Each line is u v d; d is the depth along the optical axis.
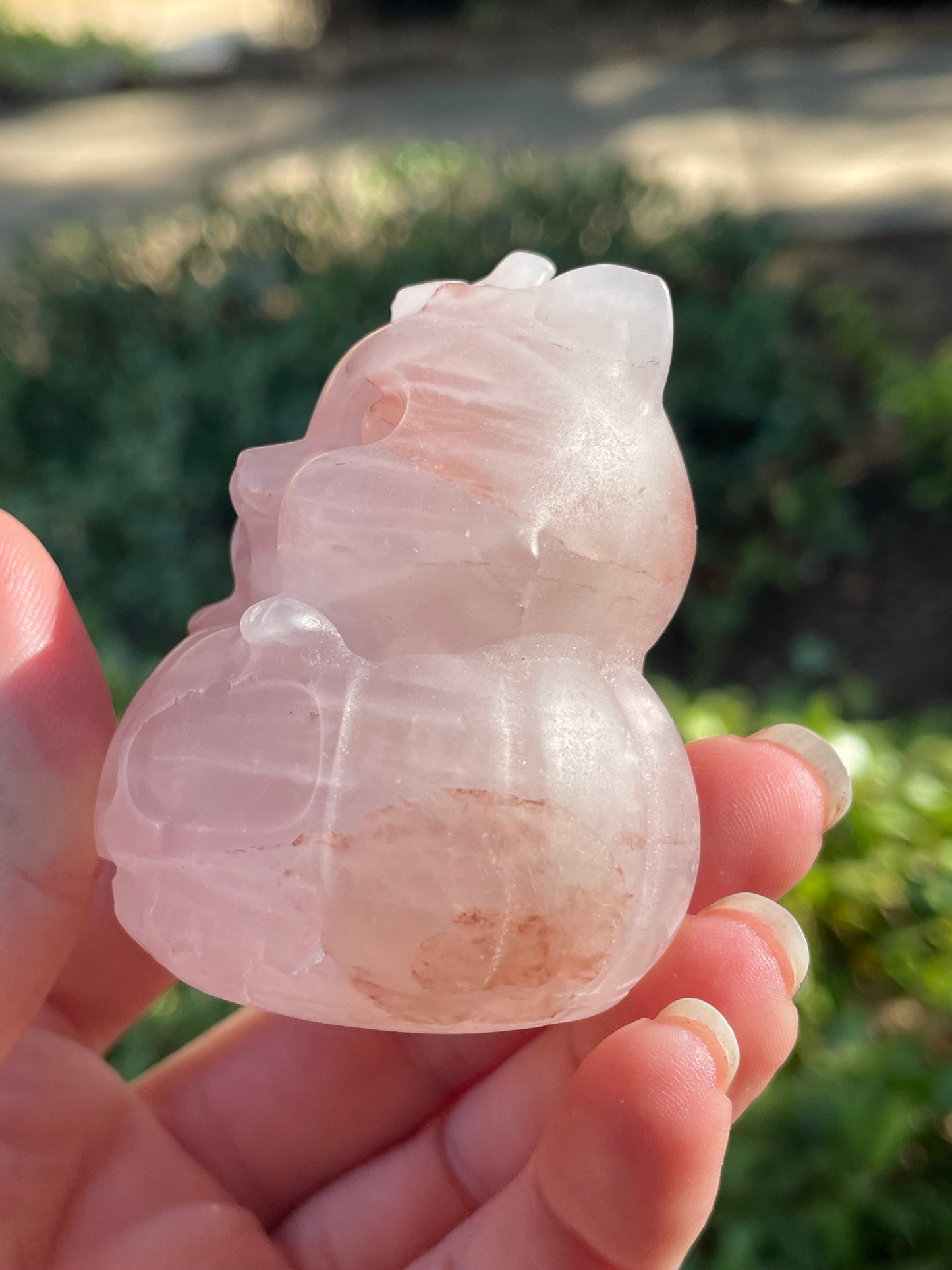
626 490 0.08
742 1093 0.09
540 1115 0.10
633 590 0.08
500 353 0.08
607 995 0.08
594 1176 0.08
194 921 0.08
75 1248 0.10
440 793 0.07
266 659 0.08
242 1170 0.11
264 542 0.09
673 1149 0.08
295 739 0.08
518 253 0.10
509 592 0.08
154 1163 0.11
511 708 0.08
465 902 0.08
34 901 0.09
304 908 0.08
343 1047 0.11
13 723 0.09
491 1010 0.08
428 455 0.08
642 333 0.09
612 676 0.08
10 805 0.09
